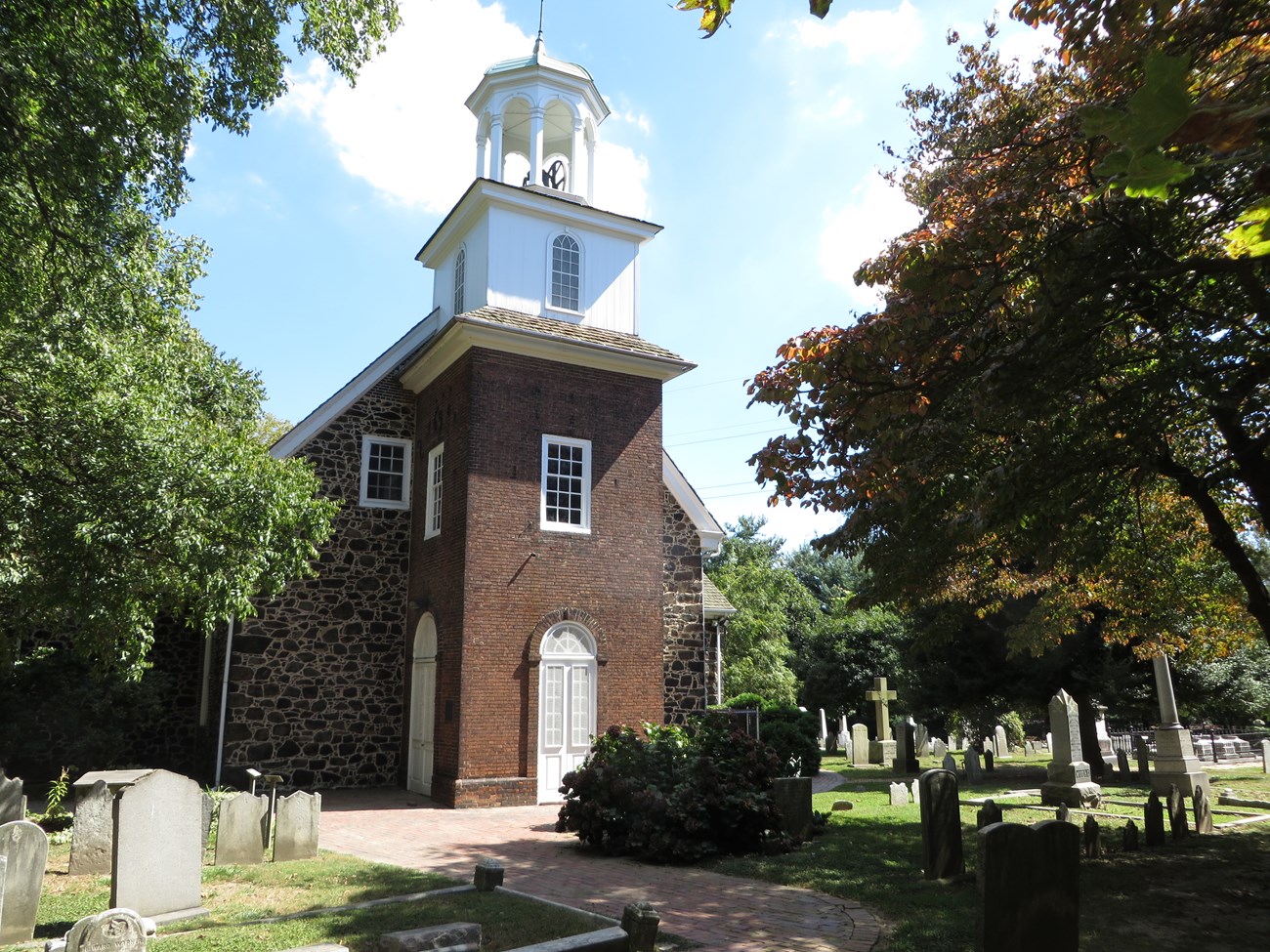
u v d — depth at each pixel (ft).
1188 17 16.85
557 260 61.98
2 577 36.01
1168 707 57.72
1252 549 38.91
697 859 34.12
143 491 34.24
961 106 32.04
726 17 9.42
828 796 55.16
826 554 30.83
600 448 58.13
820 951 22.15
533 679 52.29
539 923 22.71
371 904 25.12
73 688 54.29
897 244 27.55
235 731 54.08
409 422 63.31
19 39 27.32
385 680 59.06
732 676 115.03
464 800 48.62
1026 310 25.20
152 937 21.09
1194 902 27.25
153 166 32.96
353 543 59.62
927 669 72.64
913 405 24.70
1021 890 19.56
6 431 34.83
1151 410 24.93
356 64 35.83
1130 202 21.71
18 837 22.71
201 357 63.00
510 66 64.59
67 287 35.50
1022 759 88.48
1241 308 24.23
